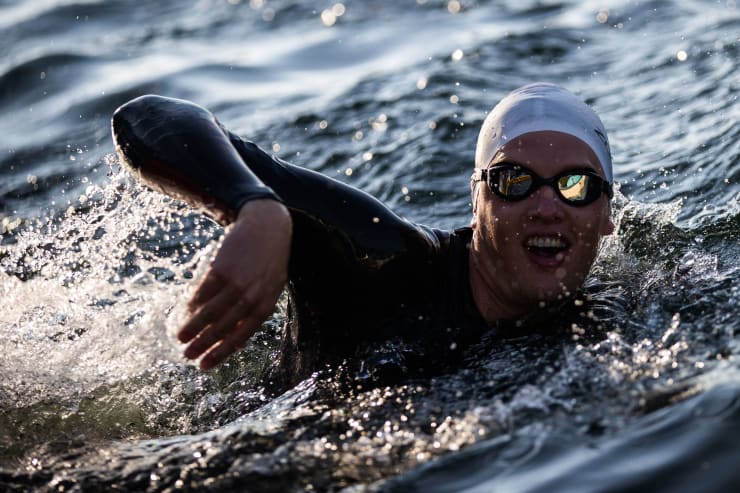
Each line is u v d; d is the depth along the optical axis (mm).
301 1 9445
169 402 3037
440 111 5719
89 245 3365
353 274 2836
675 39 6488
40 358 3141
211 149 2635
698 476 1931
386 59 7301
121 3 9688
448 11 8539
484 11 8344
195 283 2613
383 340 2867
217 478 2312
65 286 3449
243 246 2373
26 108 6672
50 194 5125
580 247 2906
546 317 2965
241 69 7250
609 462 2043
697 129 4785
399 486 2102
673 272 3248
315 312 2920
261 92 6691
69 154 5699
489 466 2131
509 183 2896
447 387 2631
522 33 7227
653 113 5203
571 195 2879
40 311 3295
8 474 2455
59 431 2793
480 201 2977
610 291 3113
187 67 7230
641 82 5762
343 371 2852
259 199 2465
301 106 6207
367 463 2266
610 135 5020
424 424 2430
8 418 2855
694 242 3568
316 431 2492
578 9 7895
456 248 3049
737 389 2232
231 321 2365
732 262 3283
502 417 2371
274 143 5645
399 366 2799
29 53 7758
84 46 8023
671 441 2076
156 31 8680
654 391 2352
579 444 2154
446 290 2967
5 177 5453
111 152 5594
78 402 2990
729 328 2664
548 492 1966
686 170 4352
